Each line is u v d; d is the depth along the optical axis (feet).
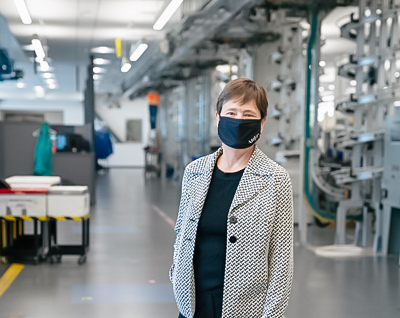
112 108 81.97
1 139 31.81
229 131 5.06
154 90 63.36
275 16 24.04
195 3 26.91
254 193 4.94
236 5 23.07
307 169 22.29
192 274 5.05
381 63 21.39
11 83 62.80
